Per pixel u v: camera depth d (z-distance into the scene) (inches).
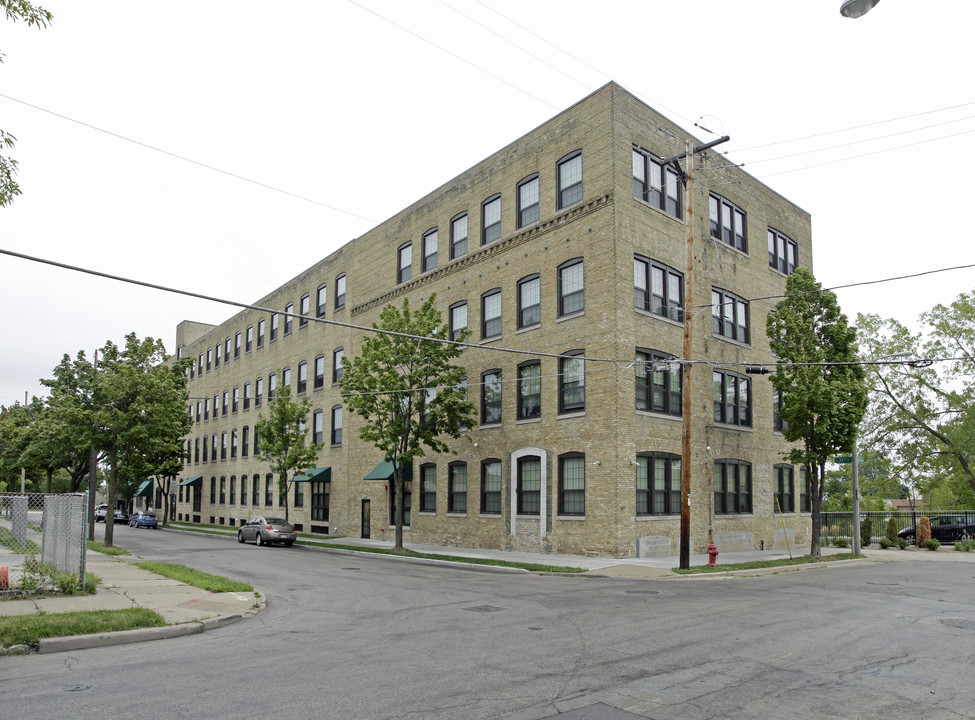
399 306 1432.1
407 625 476.4
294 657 376.8
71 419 1189.1
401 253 1460.4
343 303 1662.2
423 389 1125.1
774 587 692.1
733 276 1232.2
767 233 1349.7
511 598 608.4
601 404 979.9
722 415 1174.3
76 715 274.1
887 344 1676.9
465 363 1241.4
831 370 1002.7
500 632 447.5
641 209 1043.9
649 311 1037.2
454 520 1224.2
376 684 319.9
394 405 1097.4
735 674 339.0
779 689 313.9
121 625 436.5
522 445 1101.7
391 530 1401.3
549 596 621.3
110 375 1190.3
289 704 288.8
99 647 406.0
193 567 884.0
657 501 1018.1
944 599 602.5
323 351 1722.4
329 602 591.2
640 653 383.6
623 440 962.7
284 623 489.1
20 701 292.8
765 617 503.2
